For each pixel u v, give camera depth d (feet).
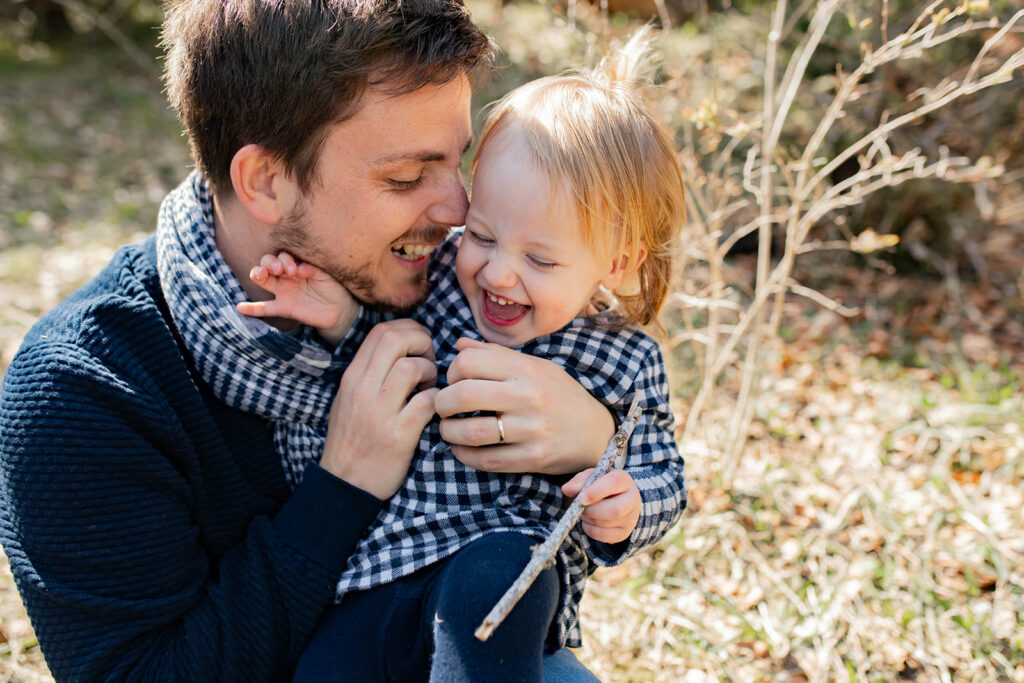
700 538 9.45
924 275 16.19
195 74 5.14
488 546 4.77
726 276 15.51
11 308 14.51
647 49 6.78
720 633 8.29
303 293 5.31
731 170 11.69
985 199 14.44
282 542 5.06
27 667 7.63
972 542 9.32
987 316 14.93
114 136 25.35
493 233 5.37
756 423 11.84
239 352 5.15
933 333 14.44
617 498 4.76
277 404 5.31
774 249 16.78
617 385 5.62
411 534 5.19
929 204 15.78
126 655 4.87
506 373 5.16
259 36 4.85
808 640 8.16
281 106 4.89
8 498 4.88
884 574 8.90
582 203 5.28
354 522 5.13
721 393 12.47
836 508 10.05
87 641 4.82
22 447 4.82
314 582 5.03
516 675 4.47
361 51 4.75
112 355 4.99
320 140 4.93
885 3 7.93
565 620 5.45
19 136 24.36
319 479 5.13
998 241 16.71
